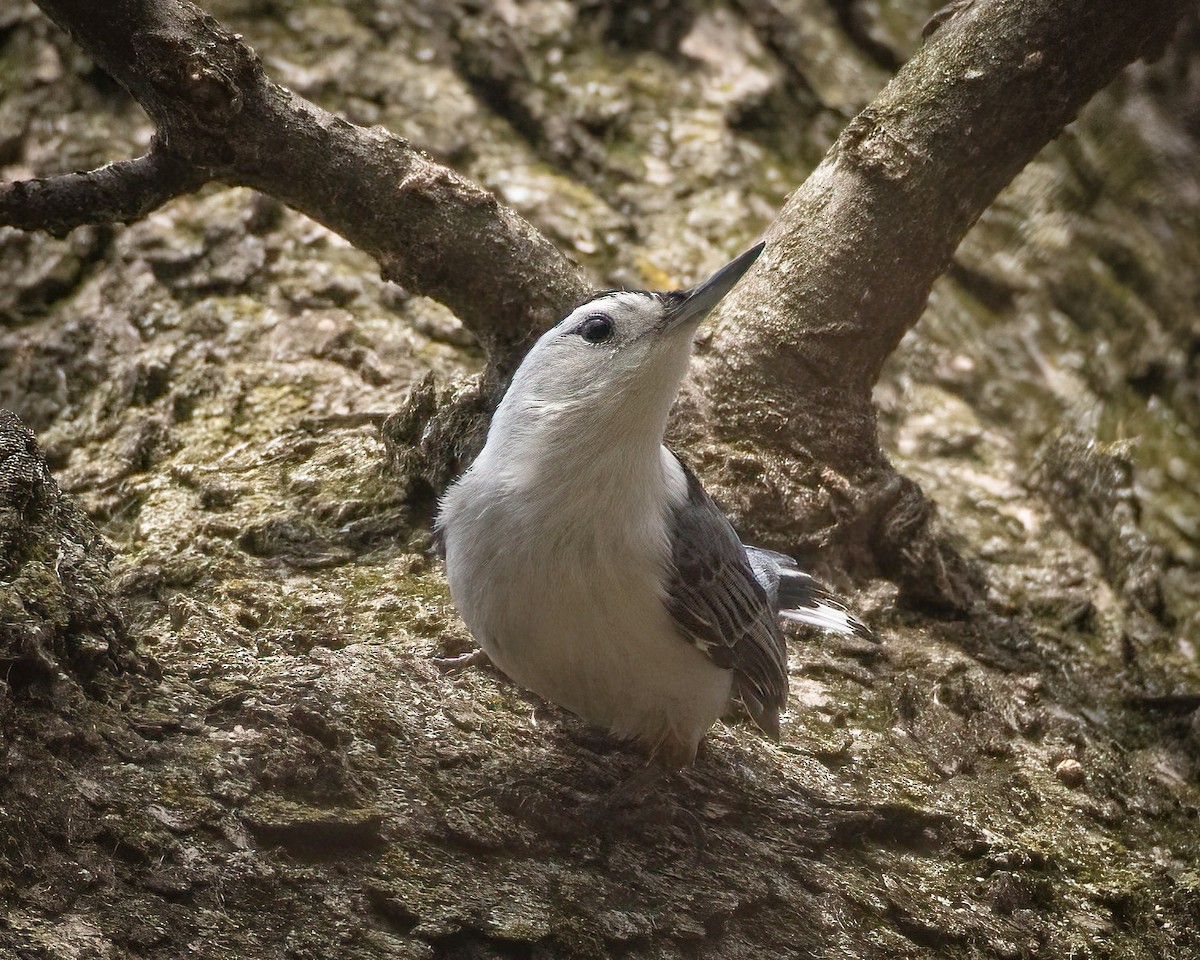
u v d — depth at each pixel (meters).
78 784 5.88
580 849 6.59
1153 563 11.38
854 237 9.60
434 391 9.45
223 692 6.91
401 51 13.84
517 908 6.09
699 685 6.71
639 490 6.34
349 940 5.69
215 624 7.69
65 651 6.43
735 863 6.84
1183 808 8.59
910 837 7.57
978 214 9.79
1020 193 15.04
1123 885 7.72
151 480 9.54
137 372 10.60
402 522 9.05
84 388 10.66
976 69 9.38
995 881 7.35
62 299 11.38
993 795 8.12
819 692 8.51
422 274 8.97
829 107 15.06
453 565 6.67
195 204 12.00
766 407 9.54
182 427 10.20
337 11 13.95
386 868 6.09
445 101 13.55
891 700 8.61
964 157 9.46
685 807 7.11
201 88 7.68
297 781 6.29
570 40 14.65
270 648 7.58
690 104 14.59
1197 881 7.90
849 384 9.73
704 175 13.85
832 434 9.63
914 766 8.10
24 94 12.83
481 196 8.90
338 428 10.12
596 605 6.33
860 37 15.76
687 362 6.42
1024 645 9.77
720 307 10.01
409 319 11.50
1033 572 10.80
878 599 9.34
